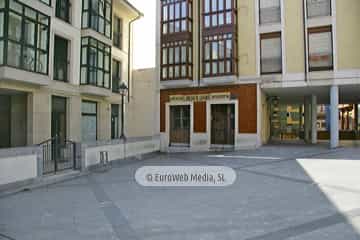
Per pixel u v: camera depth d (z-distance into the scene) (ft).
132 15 74.64
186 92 65.57
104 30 59.98
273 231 16.34
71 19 53.21
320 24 54.80
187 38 64.34
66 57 52.90
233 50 59.82
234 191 25.99
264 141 64.44
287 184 28.02
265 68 59.06
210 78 61.77
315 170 34.32
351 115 103.14
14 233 17.02
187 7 64.69
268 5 59.21
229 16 60.85
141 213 20.35
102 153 42.78
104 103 63.16
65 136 52.06
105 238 16.02
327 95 70.18
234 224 17.67
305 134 74.23
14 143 45.88
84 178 34.78
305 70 55.72
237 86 60.75
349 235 15.46
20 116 45.91
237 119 60.44
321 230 16.24
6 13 38.42
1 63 38.22
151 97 76.64
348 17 53.21
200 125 63.98
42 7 44.32
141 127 76.64
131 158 52.13
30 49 42.52
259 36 59.52
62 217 19.85
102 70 58.85
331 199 22.41
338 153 46.78
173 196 24.85
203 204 22.16
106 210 21.26
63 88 50.75
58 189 28.86
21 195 26.40
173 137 67.62
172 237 15.90
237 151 56.49
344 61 53.26
